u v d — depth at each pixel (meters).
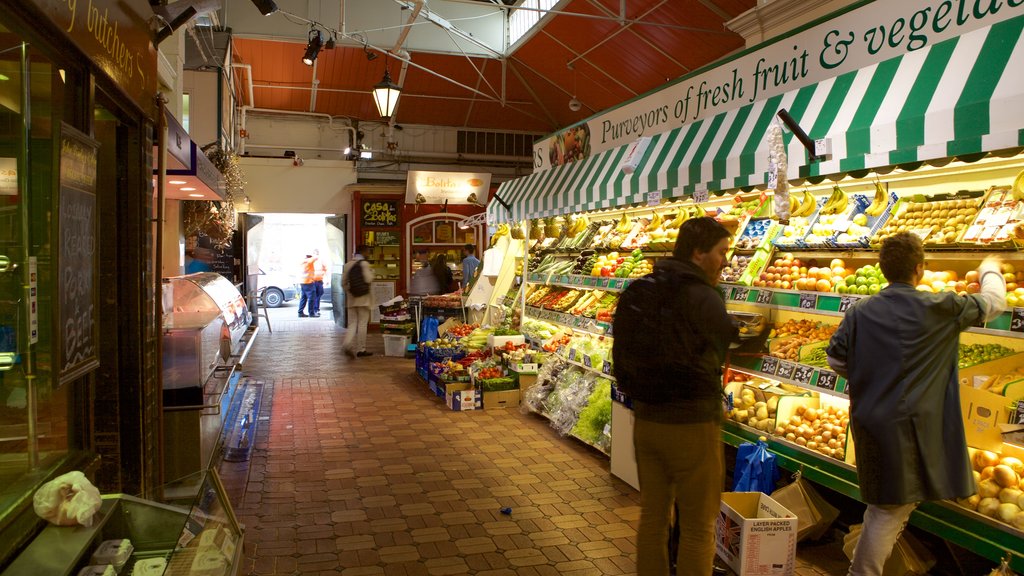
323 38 13.64
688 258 3.29
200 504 3.07
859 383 3.38
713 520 3.24
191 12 4.88
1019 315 3.50
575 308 8.41
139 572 2.70
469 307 11.90
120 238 4.16
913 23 4.61
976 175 4.80
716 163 5.30
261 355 12.66
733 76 6.29
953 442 3.24
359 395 9.29
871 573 3.33
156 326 4.50
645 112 7.75
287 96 17.81
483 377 8.65
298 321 19.14
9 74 2.72
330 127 19.19
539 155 10.88
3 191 2.79
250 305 16.42
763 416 5.02
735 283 5.64
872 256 4.91
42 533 2.72
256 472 6.02
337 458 6.45
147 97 4.27
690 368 3.13
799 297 4.90
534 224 11.28
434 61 16.00
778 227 5.83
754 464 4.63
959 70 3.69
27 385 2.90
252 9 13.30
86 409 3.69
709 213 7.18
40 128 2.94
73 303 3.10
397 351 12.76
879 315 3.36
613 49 13.30
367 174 19.47
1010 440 3.48
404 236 17.25
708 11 10.73
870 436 3.29
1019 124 3.23
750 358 5.19
